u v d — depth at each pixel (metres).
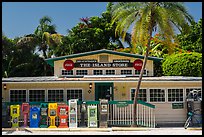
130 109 22.80
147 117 22.56
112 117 22.72
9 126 21.64
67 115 21.45
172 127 22.28
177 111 23.53
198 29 42.44
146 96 23.64
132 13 21.08
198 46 42.12
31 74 45.19
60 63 26.72
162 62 38.25
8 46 43.75
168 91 23.66
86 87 23.89
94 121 21.33
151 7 20.77
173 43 21.14
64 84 23.84
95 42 47.53
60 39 47.16
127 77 25.53
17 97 23.70
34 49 46.03
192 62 32.53
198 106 22.72
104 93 23.89
